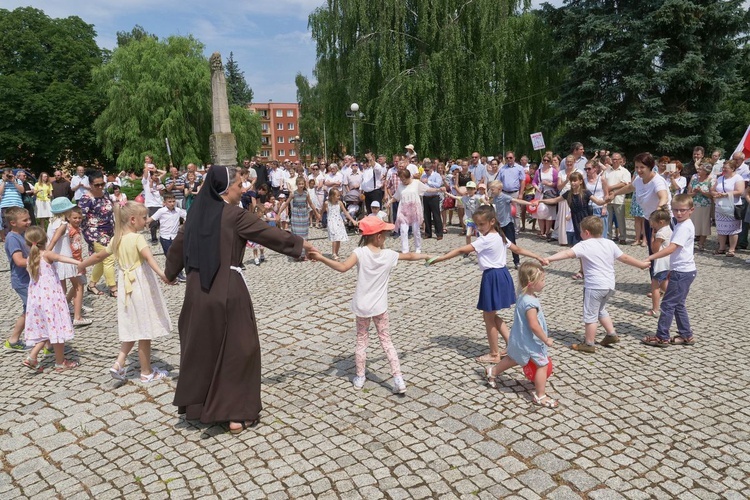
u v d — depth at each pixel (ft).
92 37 152.25
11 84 127.24
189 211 14.26
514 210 39.73
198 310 13.66
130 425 14.89
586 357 18.74
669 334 19.67
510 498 11.40
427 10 84.69
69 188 56.85
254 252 37.93
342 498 11.50
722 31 73.67
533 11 85.51
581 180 29.17
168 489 11.98
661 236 22.36
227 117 70.54
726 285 28.14
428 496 11.51
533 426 14.20
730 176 35.19
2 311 28.27
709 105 75.92
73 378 18.21
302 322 23.48
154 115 114.62
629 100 75.77
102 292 30.73
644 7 75.31
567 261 34.32
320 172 58.18
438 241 42.70
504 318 23.17
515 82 91.25
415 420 14.62
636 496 11.37
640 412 14.89
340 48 90.99
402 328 22.31
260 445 13.60
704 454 12.87
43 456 13.62
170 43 127.54
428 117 82.69
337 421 14.69
